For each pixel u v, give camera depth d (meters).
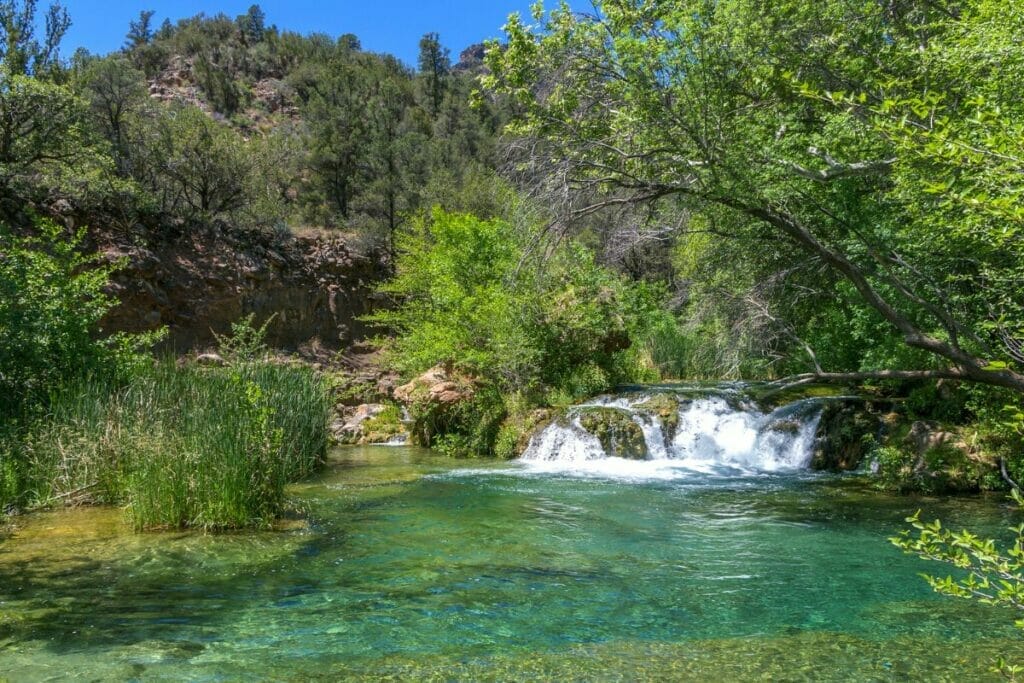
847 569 7.04
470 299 17.19
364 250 34.78
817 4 9.66
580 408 15.34
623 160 9.64
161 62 76.62
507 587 6.43
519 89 9.80
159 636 5.16
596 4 9.62
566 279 17.38
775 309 13.96
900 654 4.91
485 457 15.27
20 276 10.89
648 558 7.42
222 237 29.56
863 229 9.91
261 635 5.21
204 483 8.25
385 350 27.33
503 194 13.50
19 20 23.62
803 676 4.55
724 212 10.62
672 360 23.33
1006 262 8.17
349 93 57.38
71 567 6.77
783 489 11.35
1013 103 7.20
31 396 10.34
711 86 9.09
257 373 13.15
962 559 3.19
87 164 24.64
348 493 10.93
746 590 6.39
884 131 4.88
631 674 4.58
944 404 12.85
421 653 4.92
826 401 14.55
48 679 4.39
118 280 24.03
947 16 10.07
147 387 10.85
